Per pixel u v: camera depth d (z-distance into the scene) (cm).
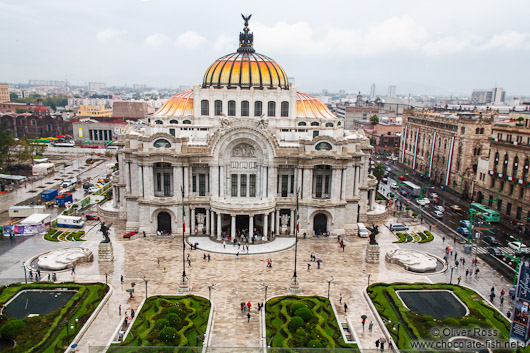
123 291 7612
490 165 13900
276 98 11656
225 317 6794
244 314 6900
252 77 11756
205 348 5678
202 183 10831
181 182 10519
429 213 13362
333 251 9875
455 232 11531
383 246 10275
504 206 13050
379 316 6769
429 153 18912
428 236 11006
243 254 9519
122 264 8850
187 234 10688
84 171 19212
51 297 7281
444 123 17450
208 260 9112
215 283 8025
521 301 5762
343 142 10525
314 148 10506
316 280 8244
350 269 8825
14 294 7288
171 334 5834
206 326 6372
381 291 7662
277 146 10462
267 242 10262
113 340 6003
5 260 8988
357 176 10981
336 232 10812
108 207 12588
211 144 10369
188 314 6675
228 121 10300
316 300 7281
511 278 8581
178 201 10500
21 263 8844
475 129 15512
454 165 16512
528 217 11944
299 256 9506
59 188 15725
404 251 9594
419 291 7762
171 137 10344
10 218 12019
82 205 13062
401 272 8725
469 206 14375
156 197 10569
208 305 7044
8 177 16175
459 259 9506
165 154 10269
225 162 10556
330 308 7031
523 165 12225
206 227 10731
